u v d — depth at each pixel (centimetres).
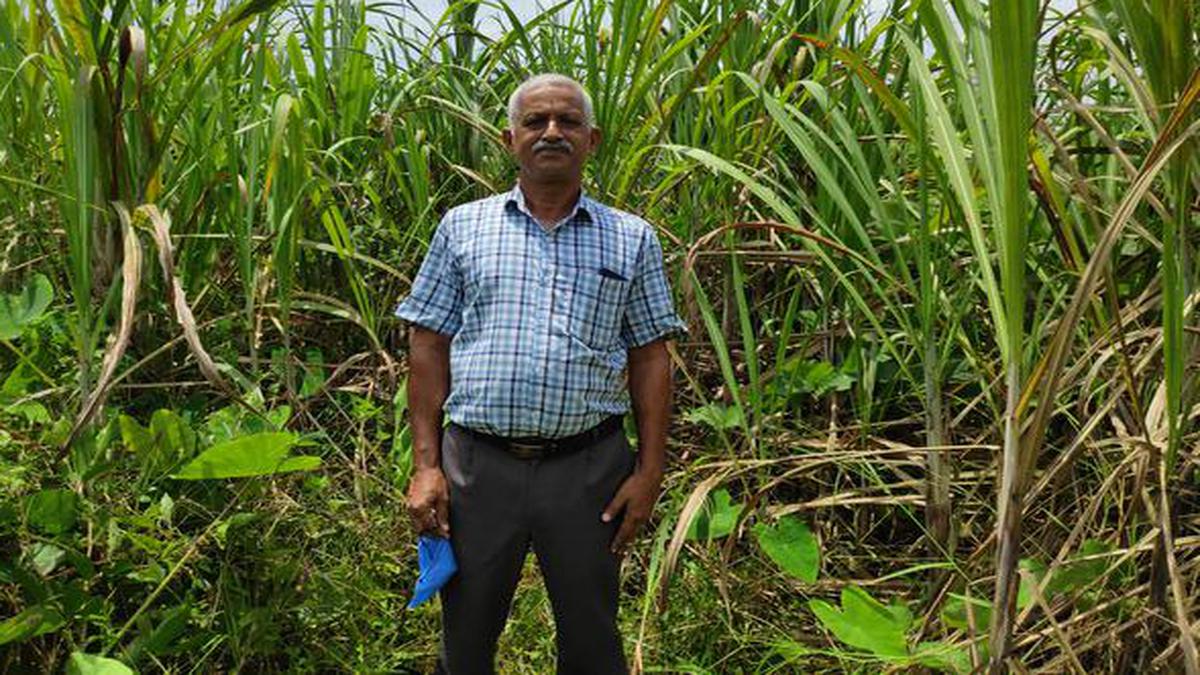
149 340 288
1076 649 216
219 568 254
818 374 281
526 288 205
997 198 180
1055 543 254
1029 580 191
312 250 335
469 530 209
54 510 228
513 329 204
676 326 217
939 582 249
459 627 214
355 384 335
